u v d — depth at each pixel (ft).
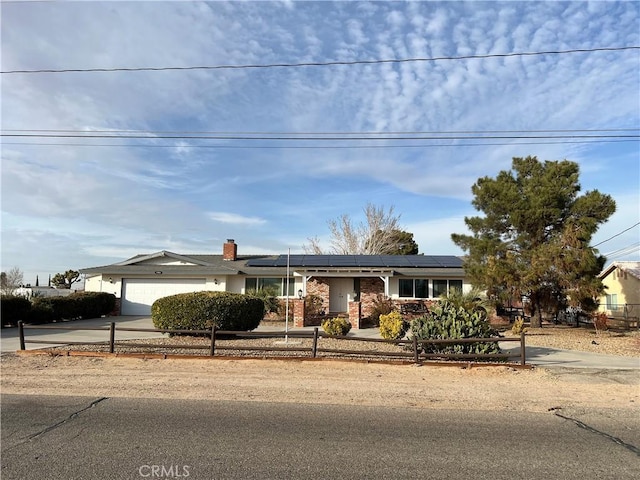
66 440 17.90
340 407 23.63
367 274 78.89
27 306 61.77
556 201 63.21
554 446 17.93
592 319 68.23
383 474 14.92
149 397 25.17
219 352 37.86
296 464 15.66
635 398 26.32
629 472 15.35
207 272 82.02
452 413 22.84
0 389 26.78
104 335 52.06
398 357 36.24
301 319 68.33
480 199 69.05
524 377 31.60
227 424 20.25
